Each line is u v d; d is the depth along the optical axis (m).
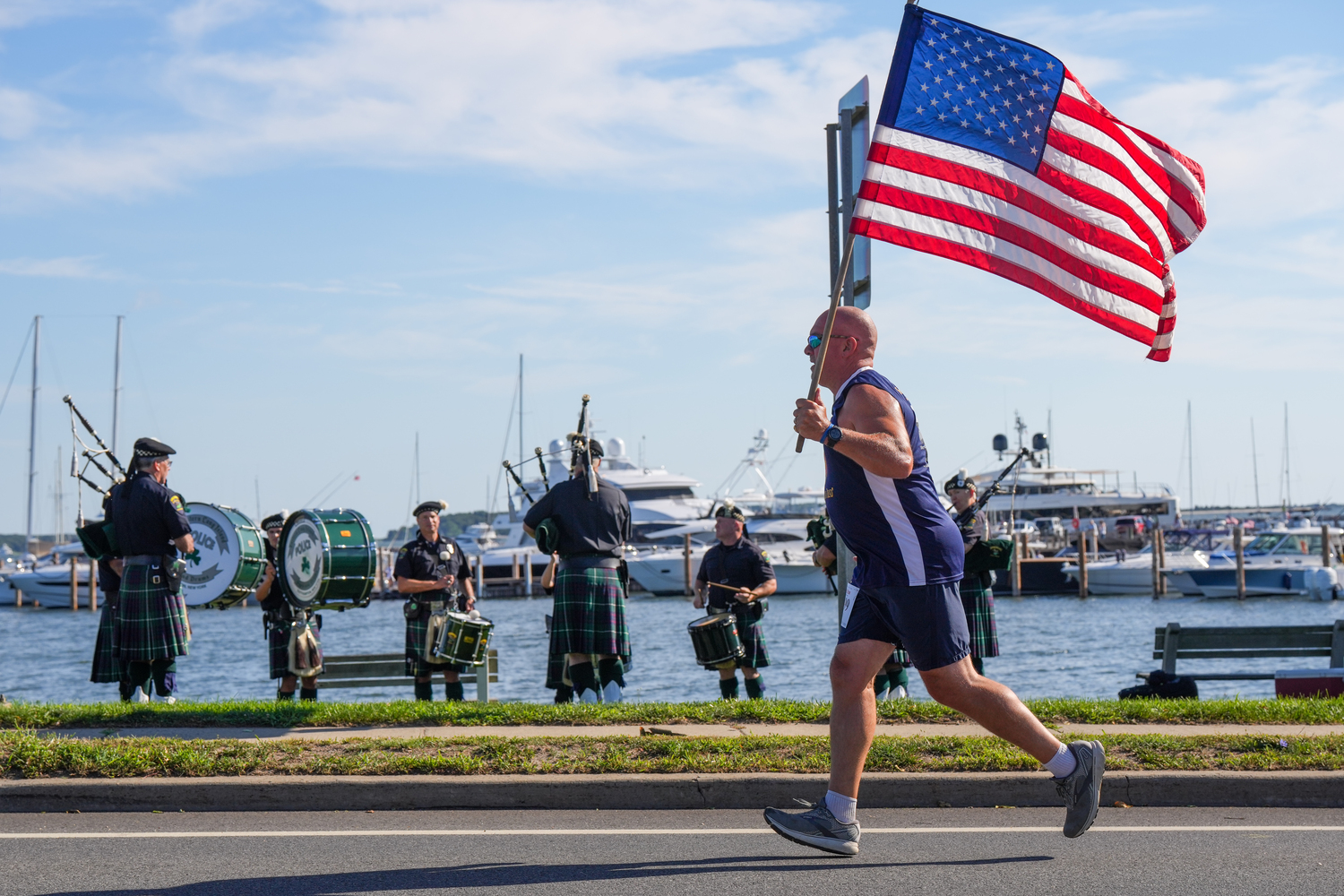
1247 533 71.94
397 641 35.75
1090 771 5.15
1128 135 6.51
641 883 4.87
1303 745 6.87
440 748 7.05
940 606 5.04
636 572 52.88
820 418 4.91
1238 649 11.03
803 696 18.70
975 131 6.27
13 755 6.68
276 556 10.94
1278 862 5.14
